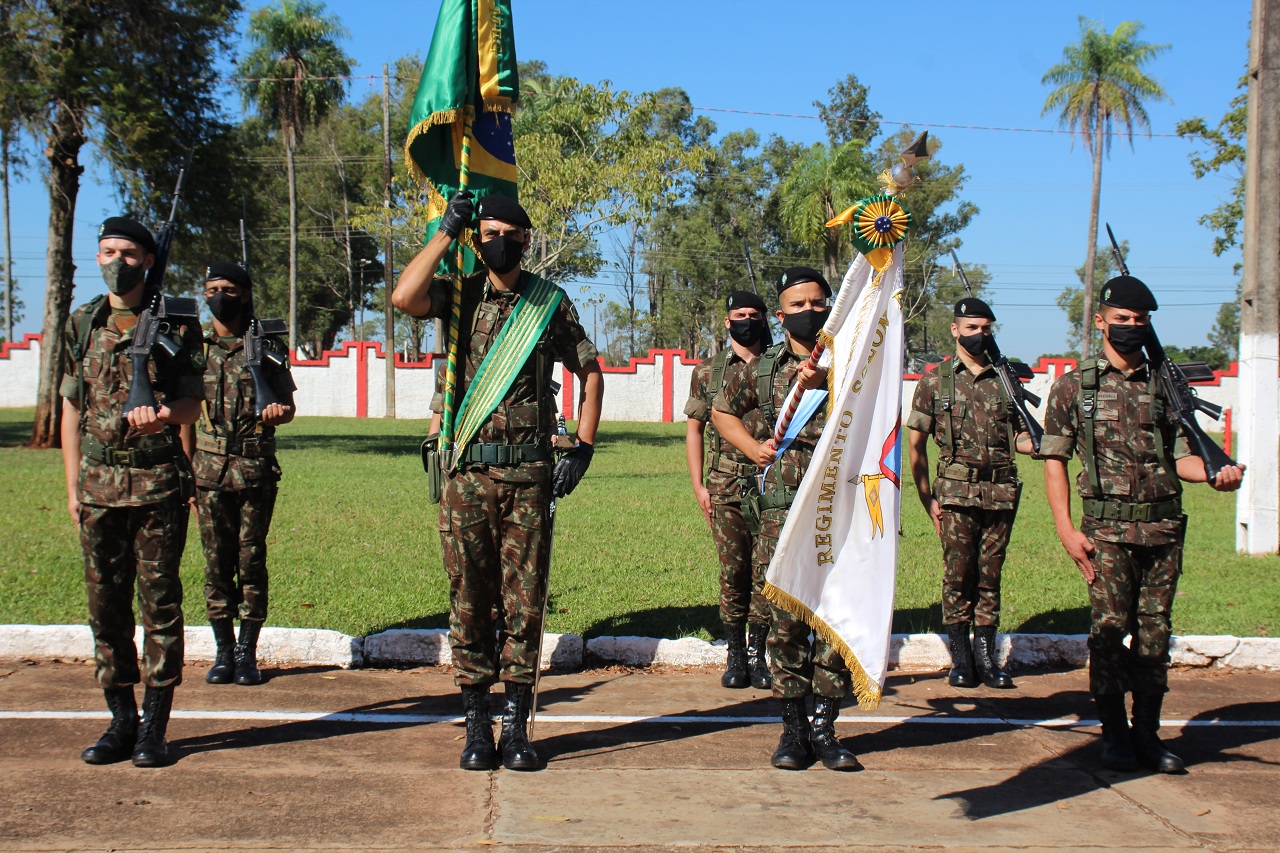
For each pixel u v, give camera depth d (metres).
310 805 4.18
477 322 4.86
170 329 4.63
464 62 5.02
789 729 4.78
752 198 58.38
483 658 4.78
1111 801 4.41
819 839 3.94
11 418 30.52
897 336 4.76
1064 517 5.05
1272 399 10.46
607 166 25.67
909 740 5.24
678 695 5.99
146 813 4.05
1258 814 4.29
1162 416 4.88
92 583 4.61
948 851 3.86
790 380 5.01
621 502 13.82
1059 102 36.12
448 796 4.31
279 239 54.50
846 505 4.69
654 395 36.91
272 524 11.13
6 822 3.92
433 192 5.32
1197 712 5.78
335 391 36.91
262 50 36.81
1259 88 10.53
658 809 4.21
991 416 6.38
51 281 21.08
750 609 6.27
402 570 8.73
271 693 5.81
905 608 7.93
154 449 4.64
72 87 19.55
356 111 56.06
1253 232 10.55
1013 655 6.75
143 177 20.88
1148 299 4.82
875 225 4.64
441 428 4.88
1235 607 7.90
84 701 5.48
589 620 7.29
